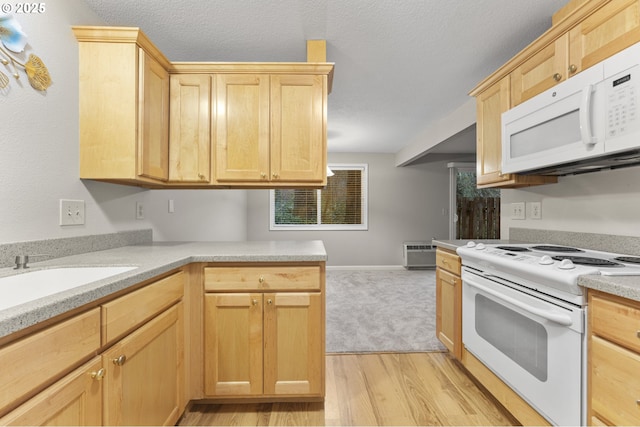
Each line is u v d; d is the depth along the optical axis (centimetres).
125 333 105
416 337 258
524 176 192
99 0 160
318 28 187
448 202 568
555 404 121
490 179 210
